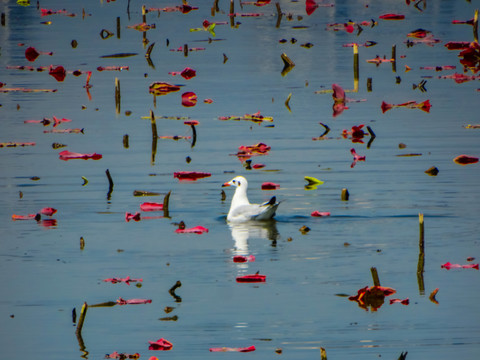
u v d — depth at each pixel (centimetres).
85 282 1653
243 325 1465
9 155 2611
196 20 5375
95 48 4491
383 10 5625
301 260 1738
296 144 2691
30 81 3741
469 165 2398
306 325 1459
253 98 3347
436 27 4881
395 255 1752
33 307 1551
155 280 1658
